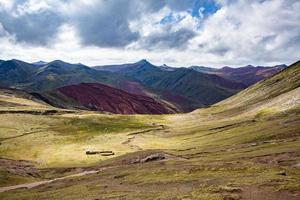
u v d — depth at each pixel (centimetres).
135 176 7188
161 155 10581
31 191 8025
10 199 7112
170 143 15325
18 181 10262
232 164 6669
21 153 15225
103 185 6738
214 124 18762
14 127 19600
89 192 6153
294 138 9938
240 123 16250
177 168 7175
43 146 16388
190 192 4681
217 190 4559
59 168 12038
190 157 9900
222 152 9938
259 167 6003
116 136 18100
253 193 4341
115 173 8494
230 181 5159
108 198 5125
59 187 7925
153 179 6444
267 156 7694
